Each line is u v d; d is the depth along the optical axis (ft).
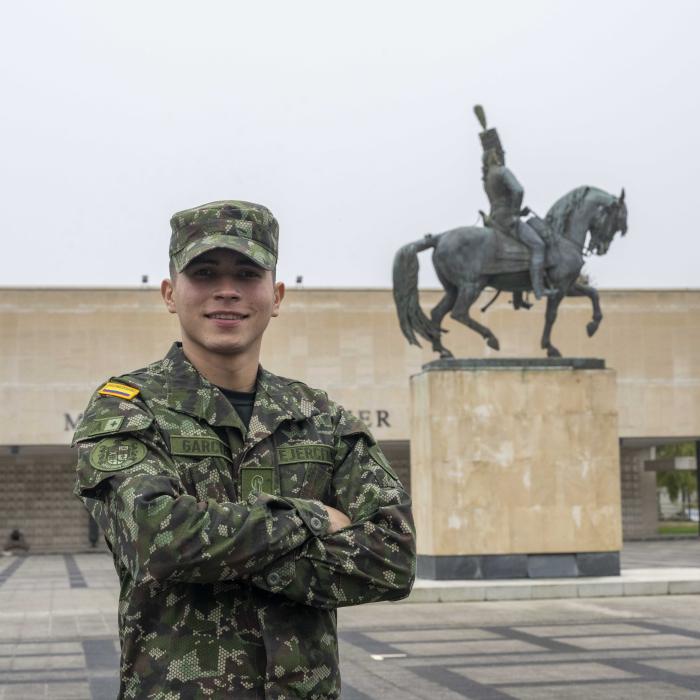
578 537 63.21
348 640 42.73
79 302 130.93
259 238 10.30
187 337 10.34
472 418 63.16
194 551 9.04
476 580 62.08
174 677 9.27
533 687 32.12
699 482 146.61
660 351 137.39
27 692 31.19
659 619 49.14
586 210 66.08
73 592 68.23
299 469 10.12
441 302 65.92
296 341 133.08
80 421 10.10
